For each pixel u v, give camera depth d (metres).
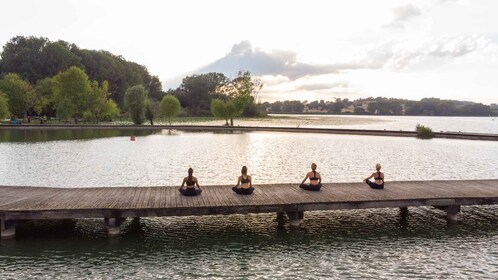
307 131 72.19
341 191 18.30
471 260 13.09
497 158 37.88
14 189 18.28
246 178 17.47
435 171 30.77
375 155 39.53
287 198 16.81
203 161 34.34
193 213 15.32
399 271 12.13
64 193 17.45
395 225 16.95
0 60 136.75
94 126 73.62
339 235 15.62
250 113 165.12
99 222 16.97
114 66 153.00
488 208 19.91
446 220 17.73
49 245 14.23
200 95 169.50
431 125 133.25
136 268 12.27
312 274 11.89
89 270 12.07
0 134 58.47
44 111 108.31
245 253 13.66
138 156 36.78
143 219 17.47
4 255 13.22
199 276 11.71
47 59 133.38
